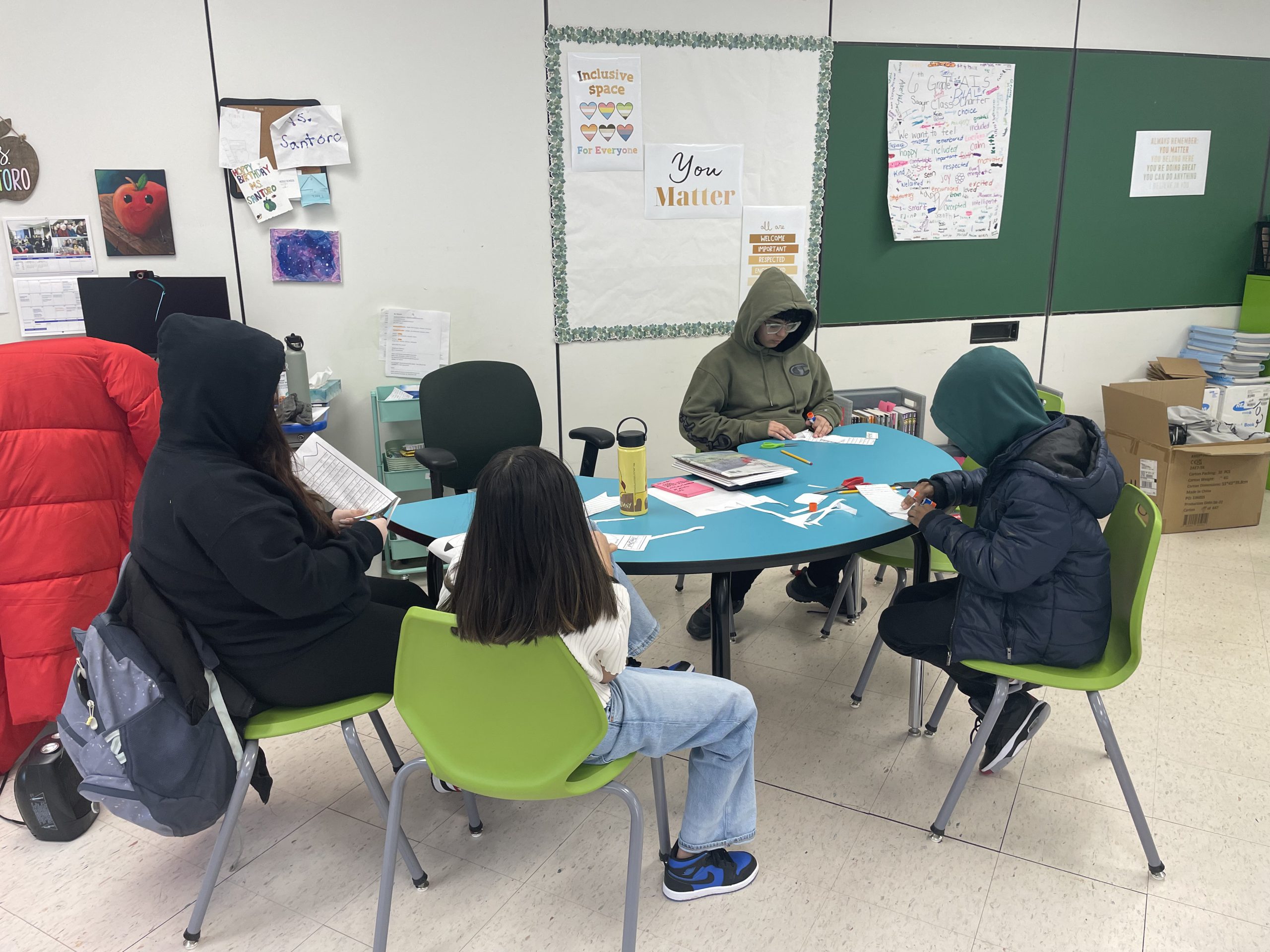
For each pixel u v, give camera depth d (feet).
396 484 11.11
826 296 13.24
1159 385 13.53
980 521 5.98
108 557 6.97
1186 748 7.43
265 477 5.17
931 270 13.58
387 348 11.44
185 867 6.24
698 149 11.93
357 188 10.83
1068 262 14.23
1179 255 14.73
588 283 12.00
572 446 12.61
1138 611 5.48
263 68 10.21
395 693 4.85
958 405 6.00
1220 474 12.46
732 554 5.80
